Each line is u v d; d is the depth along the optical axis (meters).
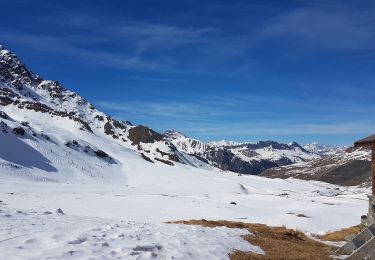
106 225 23.12
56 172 175.25
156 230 23.31
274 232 30.62
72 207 68.56
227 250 20.41
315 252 23.17
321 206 92.62
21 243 16.27
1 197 75.31
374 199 29.55
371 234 22.81
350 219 69.88
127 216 62.03
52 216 25.16
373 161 30.83
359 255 20.17
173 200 91.56
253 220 64.94
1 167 149.25
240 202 100.31
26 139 197.00
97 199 87.25
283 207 90.69
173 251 18.36
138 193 131.62
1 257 14.24
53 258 14.70
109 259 15.60
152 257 16.91
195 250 19.14
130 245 18.00
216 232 25.47
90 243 17.48
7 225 19.56
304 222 62.94
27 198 77.75
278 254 21.70
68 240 17.39
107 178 194.50
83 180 177.62
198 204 83.88
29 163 173.38
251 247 22.38
